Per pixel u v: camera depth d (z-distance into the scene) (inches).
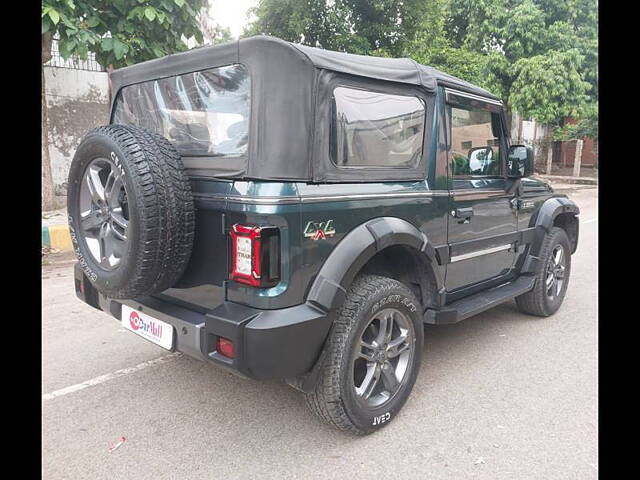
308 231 98.5
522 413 124.4
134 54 294.4
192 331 101.8
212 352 98.7
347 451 109.3
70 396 130.9
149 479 99.9
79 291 133.6
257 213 93.3
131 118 135.3
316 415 110.0
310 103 99.7
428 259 124.7
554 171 905.5
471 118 144.9
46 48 319.0
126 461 105.2
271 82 96.3
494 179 157.8
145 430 116.3
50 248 285.6
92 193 107.3
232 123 103.9
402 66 122.0
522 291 169.6
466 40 633.0
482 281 160.7
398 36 438.9
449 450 109.7
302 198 97.3
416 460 106.3
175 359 153.3
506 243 165.8
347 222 106.1
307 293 99.7
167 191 96.7
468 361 154.0
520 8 588.7
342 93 106.8
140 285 99.3
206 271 104.4
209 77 109.0
